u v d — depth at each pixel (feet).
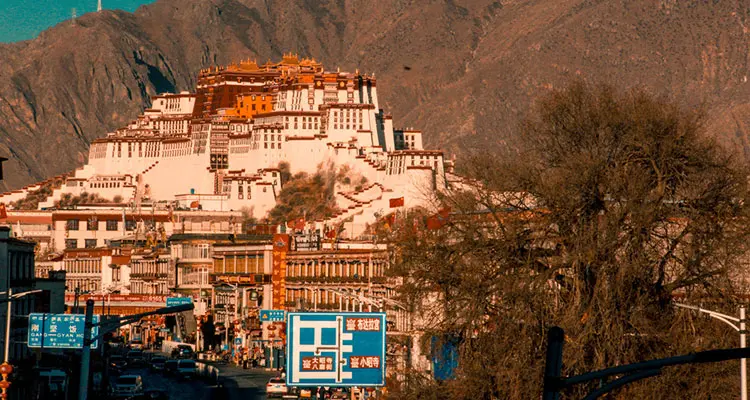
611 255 431.43
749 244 441.27
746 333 408.05
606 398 414.41
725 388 421.18
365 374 506.07
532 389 422.82
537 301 434.30
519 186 463.01
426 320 526.98
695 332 429.38
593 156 455.22
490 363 437.17
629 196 437.99
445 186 517.96
